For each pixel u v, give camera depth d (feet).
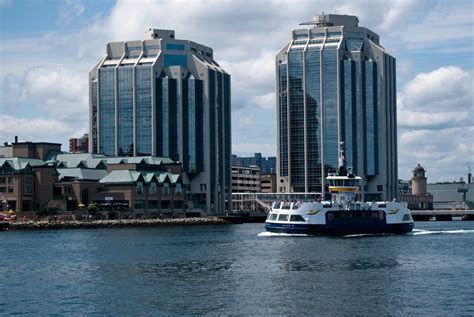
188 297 383.45
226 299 376.89
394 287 405.39
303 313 344.49
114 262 541.34
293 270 476.13
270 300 372.99
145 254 600.80
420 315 337.93
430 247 624.59
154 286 418.72
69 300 379.96
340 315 340.18
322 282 424.46
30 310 356.38
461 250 598.75
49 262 549.54
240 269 485.56
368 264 504.02
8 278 460.96
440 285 411.13
